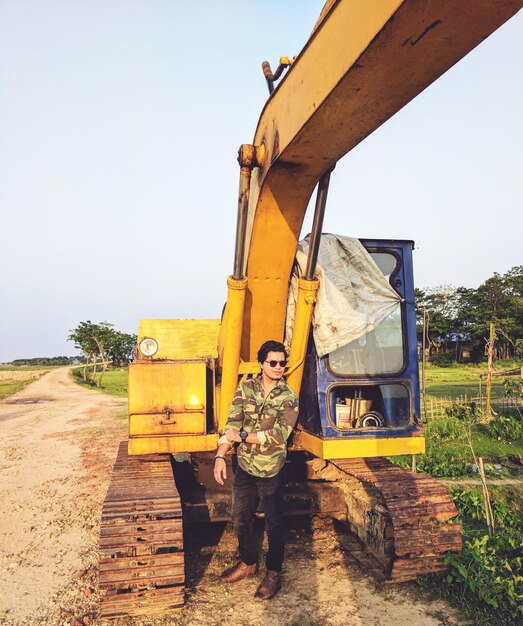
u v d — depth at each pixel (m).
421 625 3.37
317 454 4.38
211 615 3.56
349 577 4.09
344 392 4.69
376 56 2.15
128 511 3.66
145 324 6.26
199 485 4.98
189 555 4.59
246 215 3.77
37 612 3.71
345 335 4.27
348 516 4.85
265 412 3.80
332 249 4.42
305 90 2.79
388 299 4.53
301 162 3.32
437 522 3.92
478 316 67.31
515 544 4.55
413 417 4.48
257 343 4.55
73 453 10.20
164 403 4.59
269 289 4.29
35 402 23.73
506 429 9.95
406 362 4.57
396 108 2.58
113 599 3.52
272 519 3.79
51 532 5.48
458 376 31.69
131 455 4.92
